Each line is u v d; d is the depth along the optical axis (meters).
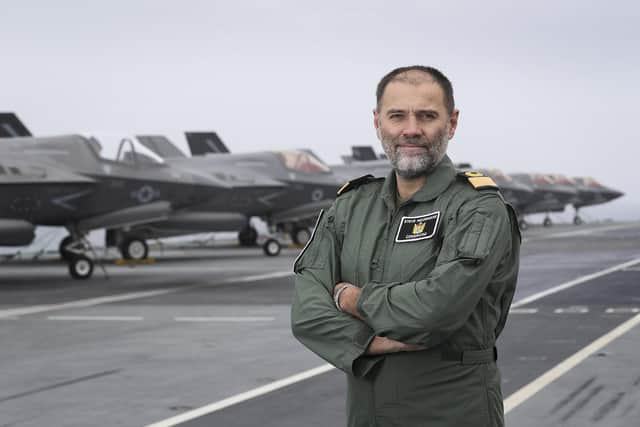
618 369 8.31
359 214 3.16
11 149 21.36
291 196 34.97
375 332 2.88
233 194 33.03
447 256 2.87
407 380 2.94
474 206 2.92
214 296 16.06
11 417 6.75
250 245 39.72
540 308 13.31
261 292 16.78
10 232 19.45
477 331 2.97
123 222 22.12
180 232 29.09
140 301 15.37
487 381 3.01
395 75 3.06
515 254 3.07
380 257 3.05
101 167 21.72
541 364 8.60
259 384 7.91
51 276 21.64
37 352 9.88
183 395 7.47
